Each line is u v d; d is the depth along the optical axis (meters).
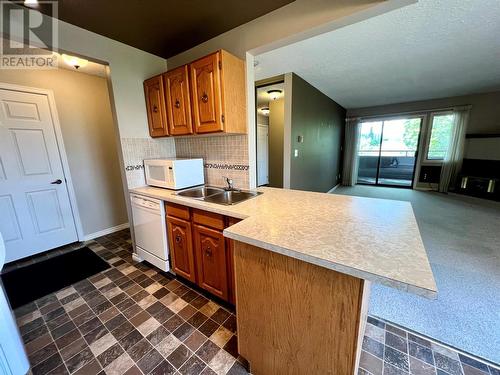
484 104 4.76
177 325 1.55
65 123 2.73
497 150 4.53
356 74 3.32
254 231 1.09
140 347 1.39
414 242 0.95
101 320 1.61
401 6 1.24
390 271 0.74
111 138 3.19
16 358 1.03
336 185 6.32
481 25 2.04
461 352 1.31
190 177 2.19
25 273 2.23
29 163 2.48
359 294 0.82
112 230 3.31
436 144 5.48
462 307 1.65
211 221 1.62
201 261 1.77
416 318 1.57
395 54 2.64
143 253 2.30
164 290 1.94
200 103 1.82
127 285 2.01
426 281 0.68
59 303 1.79
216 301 1.80
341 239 0.99
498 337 1.40
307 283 0.93
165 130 2.16
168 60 2.38
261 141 6.16
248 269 1.11
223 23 1.73
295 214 1.36
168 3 1.46
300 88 3.43
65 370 1.25
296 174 3.54
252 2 1.47
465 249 2.49
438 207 4.11
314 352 0.98
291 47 2.40
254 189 2.10
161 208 1.97
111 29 1.79
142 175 2.36
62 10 1.51
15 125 2.36
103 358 1.32
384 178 6.50
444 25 2.04
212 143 2.27
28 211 2.52
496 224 3.23
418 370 1.21
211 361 1.30
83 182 2.95
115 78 2.02
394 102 5.54
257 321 1.14
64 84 2.68
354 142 6.35
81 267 2.33
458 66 3.08
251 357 1.21
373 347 1.35
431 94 4.78
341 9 1.34
